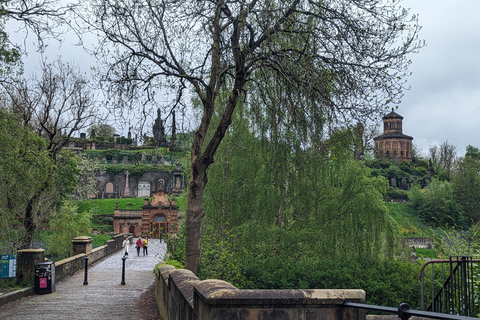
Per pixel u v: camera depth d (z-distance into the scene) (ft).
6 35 46.57
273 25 37.91
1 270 49.49
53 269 50.57
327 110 36.94
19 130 56.85
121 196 383.24
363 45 37.52
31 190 73.72
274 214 78.69
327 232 79.30
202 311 14.89
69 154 100.17
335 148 38.27
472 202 311.47
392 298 77.61
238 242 76.18
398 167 445.37
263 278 73.26
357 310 14.06
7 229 68.18
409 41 37.68
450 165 465.47
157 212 267.39
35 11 39.37
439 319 9.61
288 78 36.52
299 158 64.90
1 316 36.50
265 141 73.56
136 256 114.73
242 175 80.64
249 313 13.61
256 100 42.60
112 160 404.16
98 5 39.45
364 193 82.43
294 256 79.30
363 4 38.01
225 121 41.14
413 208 326.85
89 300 44.39
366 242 82.69
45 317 35.47
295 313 13.85
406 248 99.50
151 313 37.01
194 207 41.78
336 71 37.22
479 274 30.19
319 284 75.00
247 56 39.42
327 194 82.74
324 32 37.24
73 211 145.48
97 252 96.58
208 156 41.68
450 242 80.02
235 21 39.34
